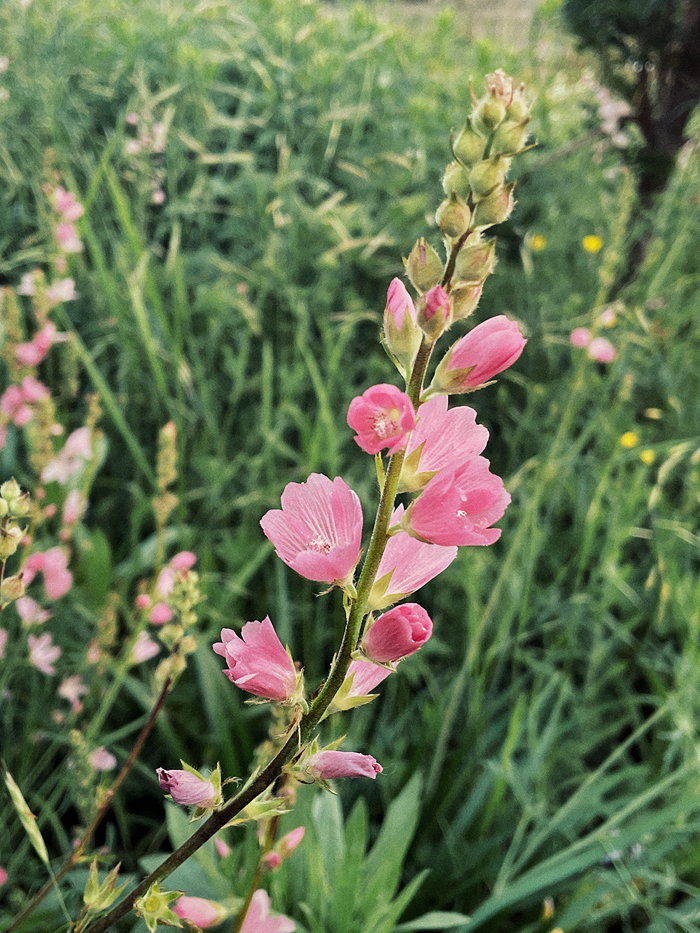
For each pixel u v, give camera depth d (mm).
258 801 198
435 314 162
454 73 1056
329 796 416
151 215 777
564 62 951
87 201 562
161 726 458
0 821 410
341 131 878
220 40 961
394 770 471
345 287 744
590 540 558
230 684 502
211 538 615
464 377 172
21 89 736
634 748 565
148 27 963
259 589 599
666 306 795
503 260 778
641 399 743
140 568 538
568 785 517
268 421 599
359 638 192
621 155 819
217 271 737
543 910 451
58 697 485
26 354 426
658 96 799
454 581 572
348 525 186
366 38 1060
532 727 477
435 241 725
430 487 174
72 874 361
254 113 887
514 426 733
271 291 719
